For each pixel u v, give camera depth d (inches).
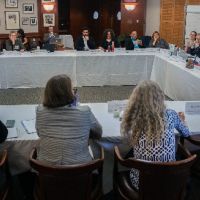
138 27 390.6
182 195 78.7
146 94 78.1
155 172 73.8
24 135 100.8
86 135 80.7
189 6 339.3
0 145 97.0
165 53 270.7
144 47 302.7
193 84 200.5
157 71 263.0
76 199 77.0
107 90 257.0
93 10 497.7
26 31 377.7
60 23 487.8
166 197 76.9
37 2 374.0
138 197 79.0
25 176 103.0
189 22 342.6
